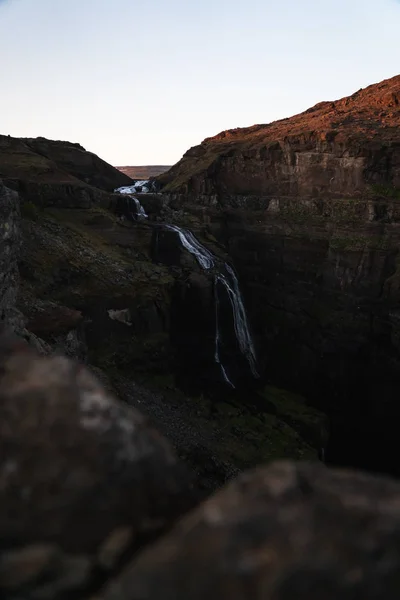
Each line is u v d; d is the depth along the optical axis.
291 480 3.20
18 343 4.74
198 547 2.87
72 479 3.51
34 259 23.62
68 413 3.81
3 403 3.87
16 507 3.39
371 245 29.17
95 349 24.11
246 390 29.97
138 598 2.72
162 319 27.12
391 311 27.88
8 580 3.03
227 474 18.91
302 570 2.65
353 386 29.80
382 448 28.94
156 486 3.78
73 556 3.26
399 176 30.50
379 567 2.69
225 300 30.27
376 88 46.41
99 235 30.25
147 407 22.64
